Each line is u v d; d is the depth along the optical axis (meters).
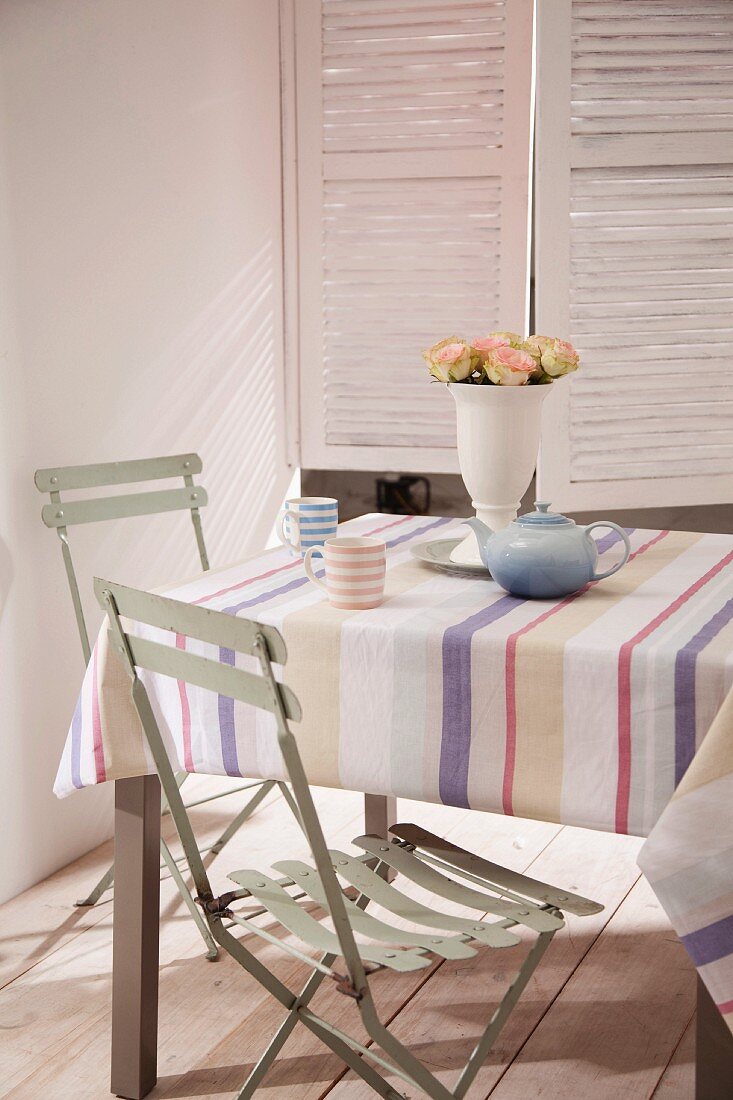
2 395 2.48
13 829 2.58
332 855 1.85
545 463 3.47
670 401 3.50
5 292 2.48
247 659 1.79
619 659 1.54
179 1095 1.86
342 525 2.61
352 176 3.57
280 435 3.75
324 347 3.70
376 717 1.71
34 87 2.54
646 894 2.51
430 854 1.85
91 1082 1.91
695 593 1.88
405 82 3.48
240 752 1.81
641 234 3.41
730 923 1.42
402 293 3.60
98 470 2.56
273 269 3.63
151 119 2.97
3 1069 1.95
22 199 2.52
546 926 1.58
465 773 1.66
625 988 2.15
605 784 1.58
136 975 1.85
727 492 3.59
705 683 1.49
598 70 3.32
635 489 3.53
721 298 3.46
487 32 3.40
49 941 2.39
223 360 3.38
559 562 1.81
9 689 2.54
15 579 2.55
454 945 1.54
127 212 2.89
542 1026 2.03
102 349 2.82
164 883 2.60
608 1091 1.84
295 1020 1.76
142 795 1.87
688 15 3.32
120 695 1.87
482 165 3.47
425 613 1.77
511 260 3.50
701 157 3.38
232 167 3.36
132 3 2.86
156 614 1.55
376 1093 1.85
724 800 1.42
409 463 3.70
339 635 1.71
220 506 3.41
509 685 1.61
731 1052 1.55
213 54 3.23
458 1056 1.94
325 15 3.51
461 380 2.07
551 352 2.01
